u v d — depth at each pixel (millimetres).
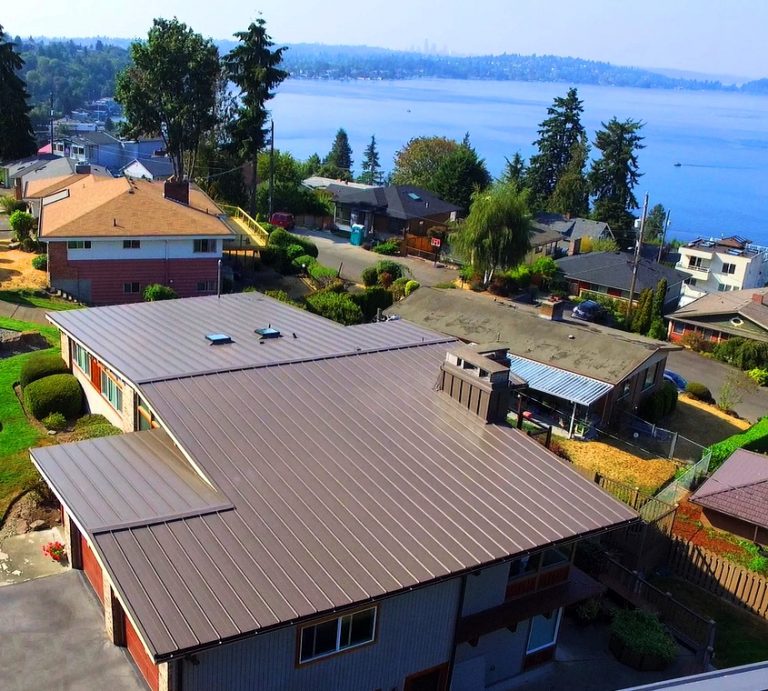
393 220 78312
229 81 80062
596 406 36031
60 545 19656
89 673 15492
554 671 19312
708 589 24062
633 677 19391
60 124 175125
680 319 62344
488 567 15141
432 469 17969
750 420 44312
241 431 18484
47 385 28078
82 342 25094
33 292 45719
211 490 16391
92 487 16422
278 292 47688
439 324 41281
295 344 25359
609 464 32375
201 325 27781
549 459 19109
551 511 17047
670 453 35125
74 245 46062
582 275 70812
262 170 89500
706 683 11664
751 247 89125
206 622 12547
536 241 80250
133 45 71000
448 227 76562
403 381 22438
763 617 22891
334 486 16781
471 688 17812
